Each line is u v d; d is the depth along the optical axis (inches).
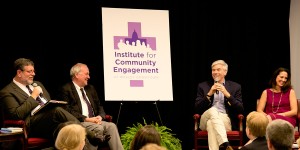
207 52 248.7
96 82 232.2
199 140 249.3
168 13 234.5
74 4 226.1
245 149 126.3
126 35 226.7
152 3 242.4
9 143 181.2
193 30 247.4
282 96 223.5
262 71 252.7
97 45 231.3
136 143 119.3
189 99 247.1
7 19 211.2
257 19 252.5
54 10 221.8
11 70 211.3
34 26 217.5
